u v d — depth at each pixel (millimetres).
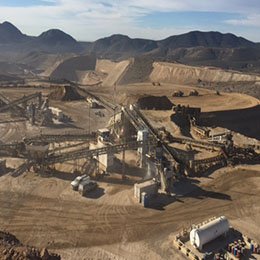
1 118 115750
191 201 65000
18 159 79938
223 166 80312
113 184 70250
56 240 52688
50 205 61906
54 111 119375
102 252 50625
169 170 68000
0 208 60344
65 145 88625
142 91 177375
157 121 117062
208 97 167500
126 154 84875
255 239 54625
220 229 53125
